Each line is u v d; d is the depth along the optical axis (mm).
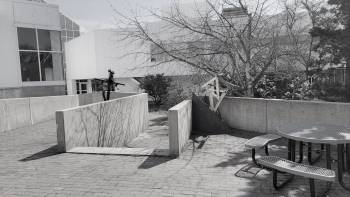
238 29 11094
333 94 12844
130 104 10523
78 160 5820
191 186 4316
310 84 13039
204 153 6195
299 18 12641
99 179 4711
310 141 4125
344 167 4820
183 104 7184
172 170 5062
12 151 6777
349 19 12539
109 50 28016
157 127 12875
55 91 20484
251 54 11422
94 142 7867
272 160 4102
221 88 11344
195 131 9078
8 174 5109
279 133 4680
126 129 10062
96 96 17859
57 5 20312
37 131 9445
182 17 11789
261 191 4078
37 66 19344
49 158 6031
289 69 12016
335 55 13297
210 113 8891
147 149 6434
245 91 11211
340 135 4336
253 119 8547
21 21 18188
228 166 5219
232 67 11453
